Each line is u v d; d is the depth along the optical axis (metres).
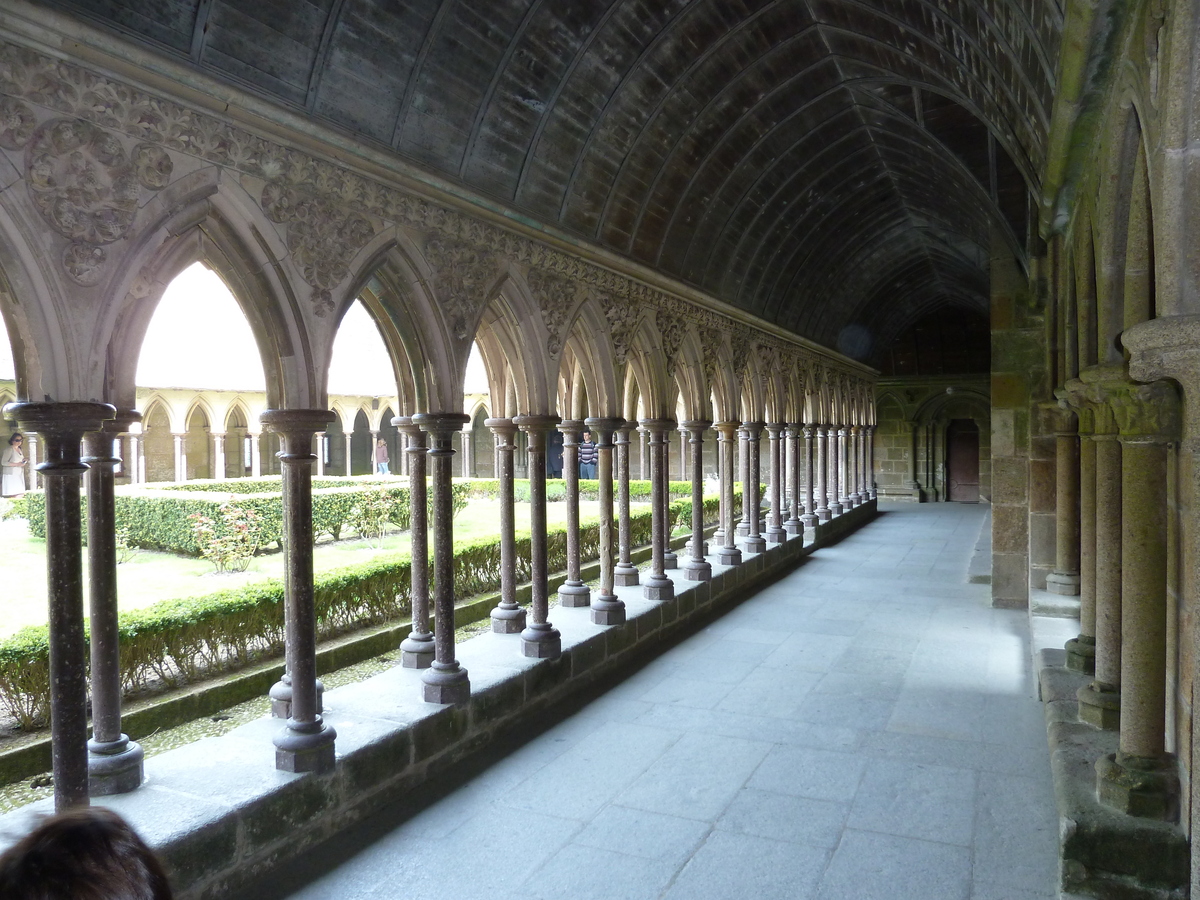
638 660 8.24
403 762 5.18
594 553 12.67
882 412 27.98
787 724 6.38
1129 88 3.10
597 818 4.83
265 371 4.96
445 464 5.89
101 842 1.05
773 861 4.32
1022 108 5.22
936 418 27.39
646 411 9.49
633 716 6.60
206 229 4.61
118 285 4.01
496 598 9.75
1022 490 10.34
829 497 21.20
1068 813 3.70
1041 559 9.47
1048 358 7.93
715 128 8.57
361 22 4.96
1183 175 2.48
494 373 7.75
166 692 6.35
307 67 4.84
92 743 4.25
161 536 13.55
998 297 10.33
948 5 5.28
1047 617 7.78
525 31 5.98
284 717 5.16
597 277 8.04
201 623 6.61
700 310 10.61
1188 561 3.29
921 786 5.20
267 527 13.70
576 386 9.97
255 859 4.17
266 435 29.58
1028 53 4.33
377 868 4.30
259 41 4.53
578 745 5.99
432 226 5.88
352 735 5.03
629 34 6.70
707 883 4.12
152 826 3.86
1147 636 3.73
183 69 4.11
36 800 4.85
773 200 10.94
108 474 4.28
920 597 11.22
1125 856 3.56
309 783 4.49
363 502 15.39
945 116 8.82
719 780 5.35
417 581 6.66
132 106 4.03
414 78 5.48
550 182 7.13
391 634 8.22
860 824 4.71
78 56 3.77
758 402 12.91
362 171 5.27
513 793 5.19
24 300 3.72
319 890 4.09
